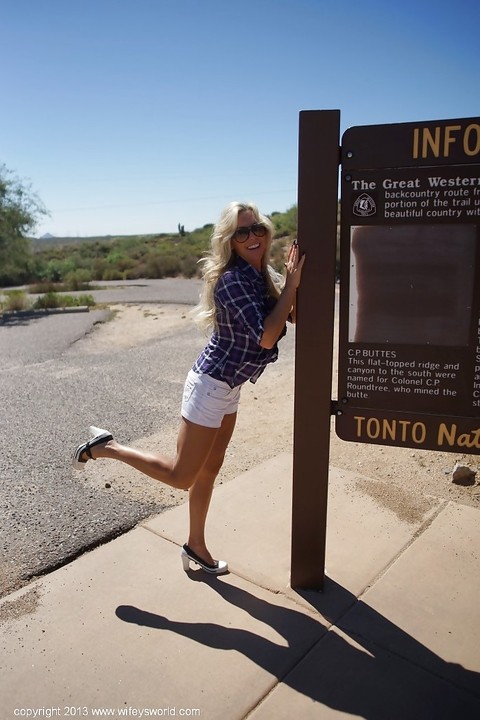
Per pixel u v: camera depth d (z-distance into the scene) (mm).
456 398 2598
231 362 2680
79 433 5609
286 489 4055
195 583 3020
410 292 2555
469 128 2330
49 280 32812
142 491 4203
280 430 5457
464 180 2383
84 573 3119
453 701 2258
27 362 9562
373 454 4770
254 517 3680
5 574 3168
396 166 2443
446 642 2570
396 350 2623
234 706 2254
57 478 4473
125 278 37375
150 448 5145
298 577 2949
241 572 3109
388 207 2492
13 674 2428
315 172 2533
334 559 3191
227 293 2559
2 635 2654
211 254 2803
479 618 2713
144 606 2844
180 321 13969
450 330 2543
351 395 2736
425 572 3057
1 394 7301
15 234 22562
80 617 2770
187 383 2842
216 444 2984
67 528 3654
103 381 7867
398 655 2496
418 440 2691
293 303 2775
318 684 2350
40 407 6629
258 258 2727
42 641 2613
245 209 2660
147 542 3416
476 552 3232
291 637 2611
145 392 7184
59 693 2330
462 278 2480
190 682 2369
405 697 2281
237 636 2623
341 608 2797
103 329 13398
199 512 3066
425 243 2488
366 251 2564
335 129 2467
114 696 2311
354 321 2652
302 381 2742
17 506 3982
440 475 4332
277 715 2209
